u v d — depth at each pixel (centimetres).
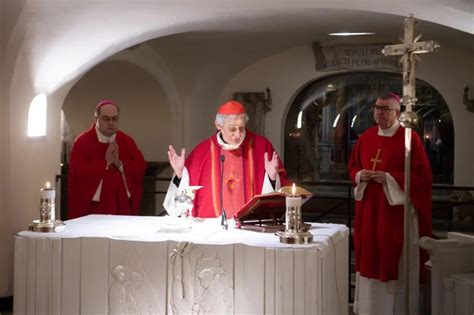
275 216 491
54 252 454
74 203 699
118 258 448
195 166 563
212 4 706
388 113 605
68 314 455
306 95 1279
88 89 1175
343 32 1062
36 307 457
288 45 1171
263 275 423
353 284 819
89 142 709
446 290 562
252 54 1174
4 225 697
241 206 553
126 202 712
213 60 1131
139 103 1188
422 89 1219
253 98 1243
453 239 592
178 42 1040
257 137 571
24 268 458
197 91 1183
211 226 493
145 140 1204
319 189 1290
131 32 714
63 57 712
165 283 443
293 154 1294
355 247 621
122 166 712
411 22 546
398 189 587
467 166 1188
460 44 1083
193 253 435
